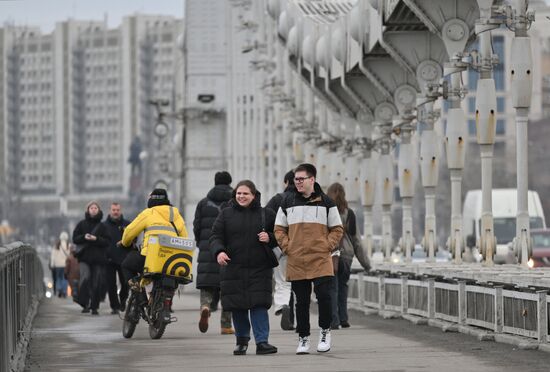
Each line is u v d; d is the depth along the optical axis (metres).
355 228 37.75
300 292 28.59
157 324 34.81
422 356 27.62
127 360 28.14
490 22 35.72
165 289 34.91
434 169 44.75
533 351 28.08
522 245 34.66
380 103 54.56
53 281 83.56
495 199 91.38
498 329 31.03
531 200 90.31
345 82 54.66
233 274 28.81
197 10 108.31
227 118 99.44
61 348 31.75
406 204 49.09
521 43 34.06
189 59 108.25
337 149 63.66
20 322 30.64
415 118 49.19
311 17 62.56
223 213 28.84
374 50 49.12
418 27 44.12
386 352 28.81
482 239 37.66
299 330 28.78
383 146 54.00
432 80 44.50
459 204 41.12
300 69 64.12
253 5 84.06
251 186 28.86
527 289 29.92
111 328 40.19
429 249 44.91
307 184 28.14
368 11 48.75
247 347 30.17
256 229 28.75
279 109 78.88
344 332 35.88
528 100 34.31
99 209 50.00
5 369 22.28
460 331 33.97
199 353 29.75
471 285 33.59
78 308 57.00
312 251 28.27
